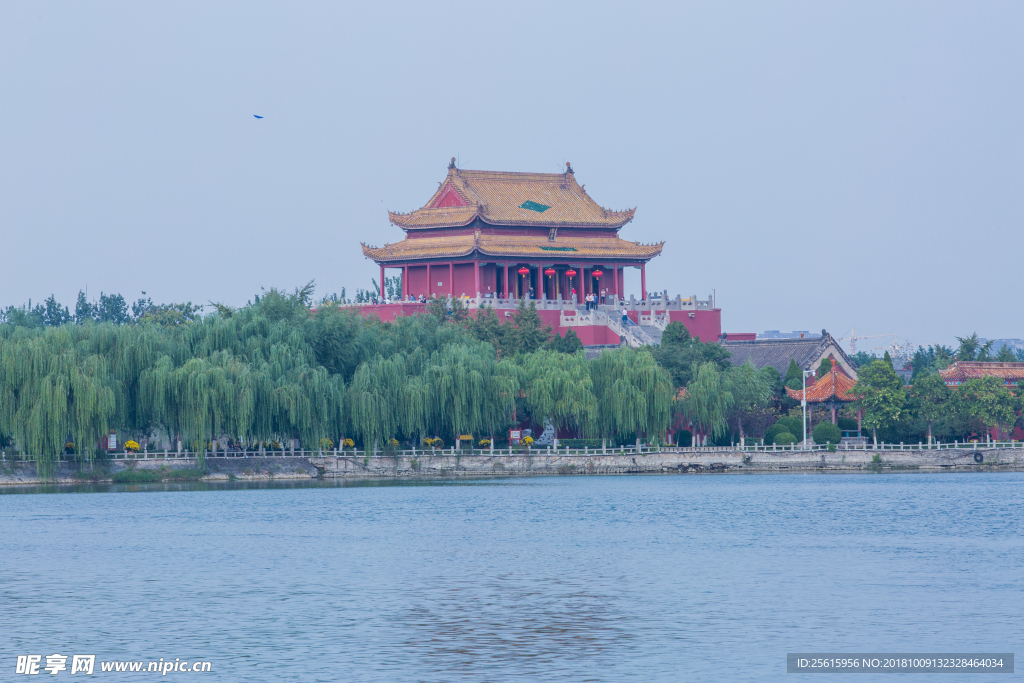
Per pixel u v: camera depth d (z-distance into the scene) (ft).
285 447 541.34
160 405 474.90
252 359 504.43
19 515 411.34
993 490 515.50
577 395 558.56
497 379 549.13
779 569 309.83
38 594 277.23
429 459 545.03
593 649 226.79
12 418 456.04
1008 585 286.05
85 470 484.74
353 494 482.69
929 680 208.64
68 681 208.54
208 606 264.31
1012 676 210.79
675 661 218.18
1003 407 625.82
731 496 488.85
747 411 619.67
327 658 220.64
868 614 255.09
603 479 559.38
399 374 531.50
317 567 312.71
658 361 626.64
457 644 230.68
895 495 495.41
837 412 648.38
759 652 224.94
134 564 315.99
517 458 561.02
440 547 347.97
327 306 574.97
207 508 433.89
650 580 294.87
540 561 322.96
